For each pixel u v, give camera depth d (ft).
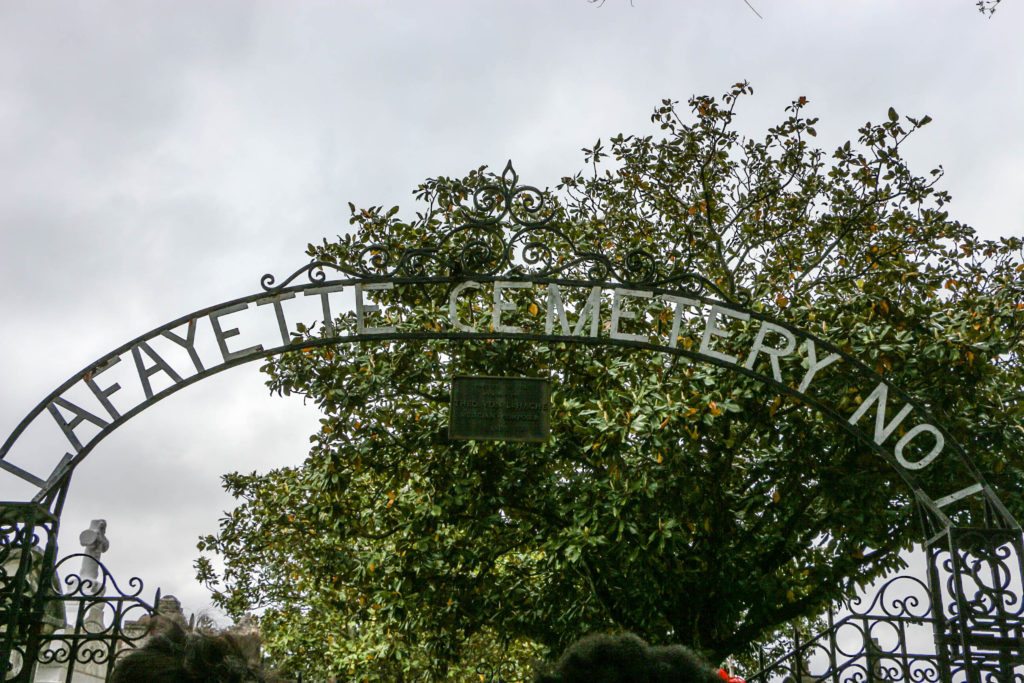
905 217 41.50
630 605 37.86
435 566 40.55
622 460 35.50
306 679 63.82
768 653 48.49
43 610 23.21
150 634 6.89
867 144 41.75
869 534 36.88
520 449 37.65
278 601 66.54
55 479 23.77
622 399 34.78
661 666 6.31
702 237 41.29
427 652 44.04
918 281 38.88
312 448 39.73
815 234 41.60
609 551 35.81
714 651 37.70
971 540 23.17
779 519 39.04
